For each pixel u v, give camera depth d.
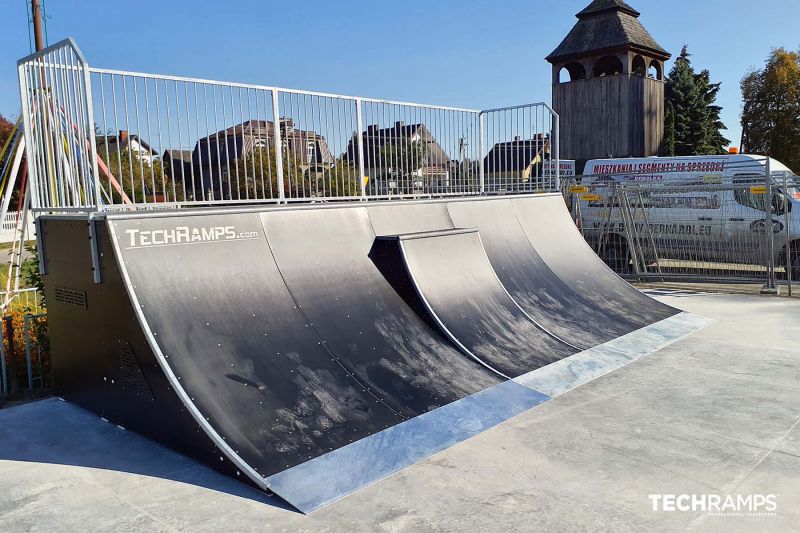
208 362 4.08
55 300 4.93
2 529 3.08
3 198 8.23
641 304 8.15
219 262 4.67
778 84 39.91
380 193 8.41
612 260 13.00
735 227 11.66
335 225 5.82
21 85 5.22
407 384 4.71
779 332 7.20
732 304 9.10
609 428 4.31
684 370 5.71
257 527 3.04
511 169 10.52
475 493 3.37
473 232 6.90
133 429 4.29
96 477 3.64
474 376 5.09
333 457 3.68
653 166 12.96
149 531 3.03
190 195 6.67
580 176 12.97
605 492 3.37
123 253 4.16
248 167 7.25
